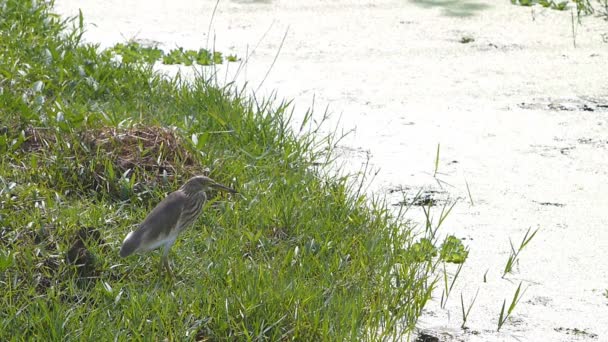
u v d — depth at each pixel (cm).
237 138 1148
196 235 934
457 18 1750
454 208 1061
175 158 1042
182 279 863
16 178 988
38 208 925
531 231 1015
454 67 1508
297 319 798
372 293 870
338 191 1042
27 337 766
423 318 857
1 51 1305
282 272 866
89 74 1275
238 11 1762
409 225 1019
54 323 762
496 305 879
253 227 965
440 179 1128
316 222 969
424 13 1778
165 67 1441
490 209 1061
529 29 1692
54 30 1436
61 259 862
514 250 972
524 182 1125
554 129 1279
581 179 1134
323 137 1231
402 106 1346
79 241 877
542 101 1377
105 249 891
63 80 1234
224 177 1037
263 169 1076
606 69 1502
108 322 774
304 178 1068
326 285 866
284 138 1162
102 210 942
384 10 1795
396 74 1472
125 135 1063
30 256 848
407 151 1202
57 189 986
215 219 964
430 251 959
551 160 1184
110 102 1199
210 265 872
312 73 1459
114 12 1722
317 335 793
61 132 1054
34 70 1228
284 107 1205
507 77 1467
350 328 805
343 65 1502
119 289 822
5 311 793
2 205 929
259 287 825
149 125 1109
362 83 1427
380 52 1566
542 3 1820
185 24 1672
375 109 1331
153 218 825
